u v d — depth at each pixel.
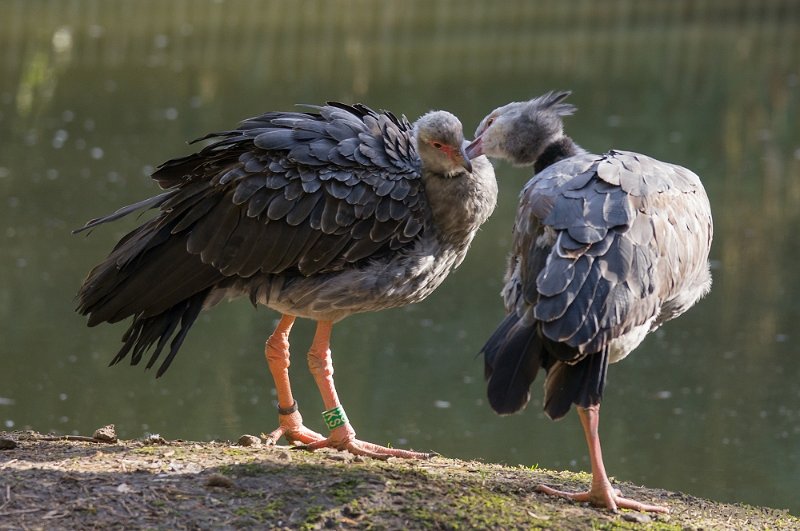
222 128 23.08
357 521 6.22
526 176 21.09
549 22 35.75
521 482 7.24
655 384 13.78
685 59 30.78
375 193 7.73
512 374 6.19
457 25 34.75
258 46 31.00
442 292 16.25
